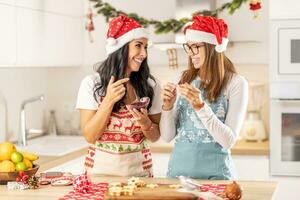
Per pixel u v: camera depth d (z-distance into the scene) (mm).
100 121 2939
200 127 3020
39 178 2898
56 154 4121
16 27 3795
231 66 3068
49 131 5188
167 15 4793
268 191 2588
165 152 4555
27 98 4859
